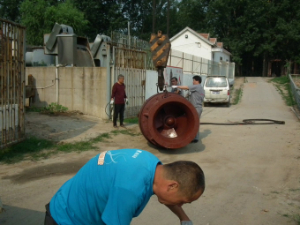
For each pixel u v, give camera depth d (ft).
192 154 23.86
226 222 12.90
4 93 22.16
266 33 135.03
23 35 23.72
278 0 137.69
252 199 15.33
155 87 45.75
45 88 40.45
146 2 153.17
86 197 6.09
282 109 54.54
